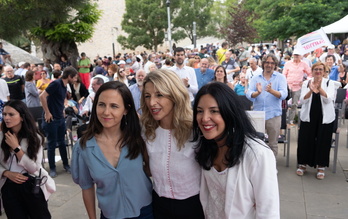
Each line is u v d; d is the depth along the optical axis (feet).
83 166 5.82
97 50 124.26
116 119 5.51
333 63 23.72
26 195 8.19
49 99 14.20
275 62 13.60
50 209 11.66
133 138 5.74
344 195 11.97
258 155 4.58
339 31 44.24
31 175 8.23
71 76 14.37
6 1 15.99
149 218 6.05
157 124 5.78
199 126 4.90
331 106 12.67
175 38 108.88
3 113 8.02
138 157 5.75
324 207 11.12
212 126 4.72
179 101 5.35
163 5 104.94
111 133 5.74
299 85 22.90
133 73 32.73
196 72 19.35
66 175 15.02
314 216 10.56
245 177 4.70
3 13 16.67
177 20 108.06
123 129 5.79
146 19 105.09
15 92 22.76
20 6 17.02
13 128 8.16
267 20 71.36
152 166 5.80
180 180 5.62
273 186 4.54
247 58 38.91
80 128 8.11
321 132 12.92
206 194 5.53
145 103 5.73
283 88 13.71
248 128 4.79
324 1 62.64
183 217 5.78
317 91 12.47
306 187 12.79
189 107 5.50
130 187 5.66
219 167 5.12
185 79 15.62
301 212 10.84
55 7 21.24
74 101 20.65
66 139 17.03
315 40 20.94
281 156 16.57
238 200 4.78
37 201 8.30
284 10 68.85
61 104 14.67
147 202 5.99
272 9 71.82
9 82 22.47
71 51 43.60
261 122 11.10
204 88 4.76
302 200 11.70
